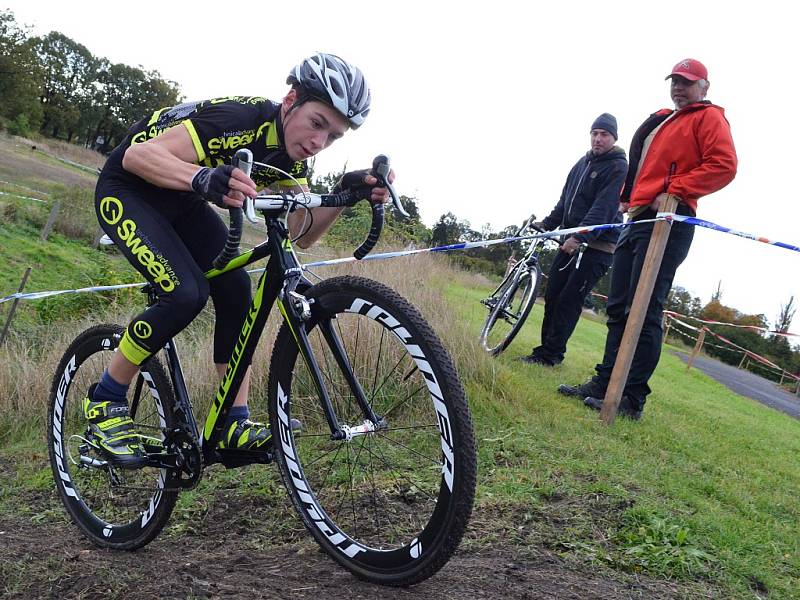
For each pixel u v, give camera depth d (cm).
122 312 743
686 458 416
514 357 614
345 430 207
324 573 227
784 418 862
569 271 599
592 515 289
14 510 336
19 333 735
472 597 212
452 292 816
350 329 304
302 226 258
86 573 237
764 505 353
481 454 365
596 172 582
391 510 278
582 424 437
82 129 8319
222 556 256
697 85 438
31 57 6425
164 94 8650
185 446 240
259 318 227
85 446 270
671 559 254
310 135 221
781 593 248
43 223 1645
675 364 1229
